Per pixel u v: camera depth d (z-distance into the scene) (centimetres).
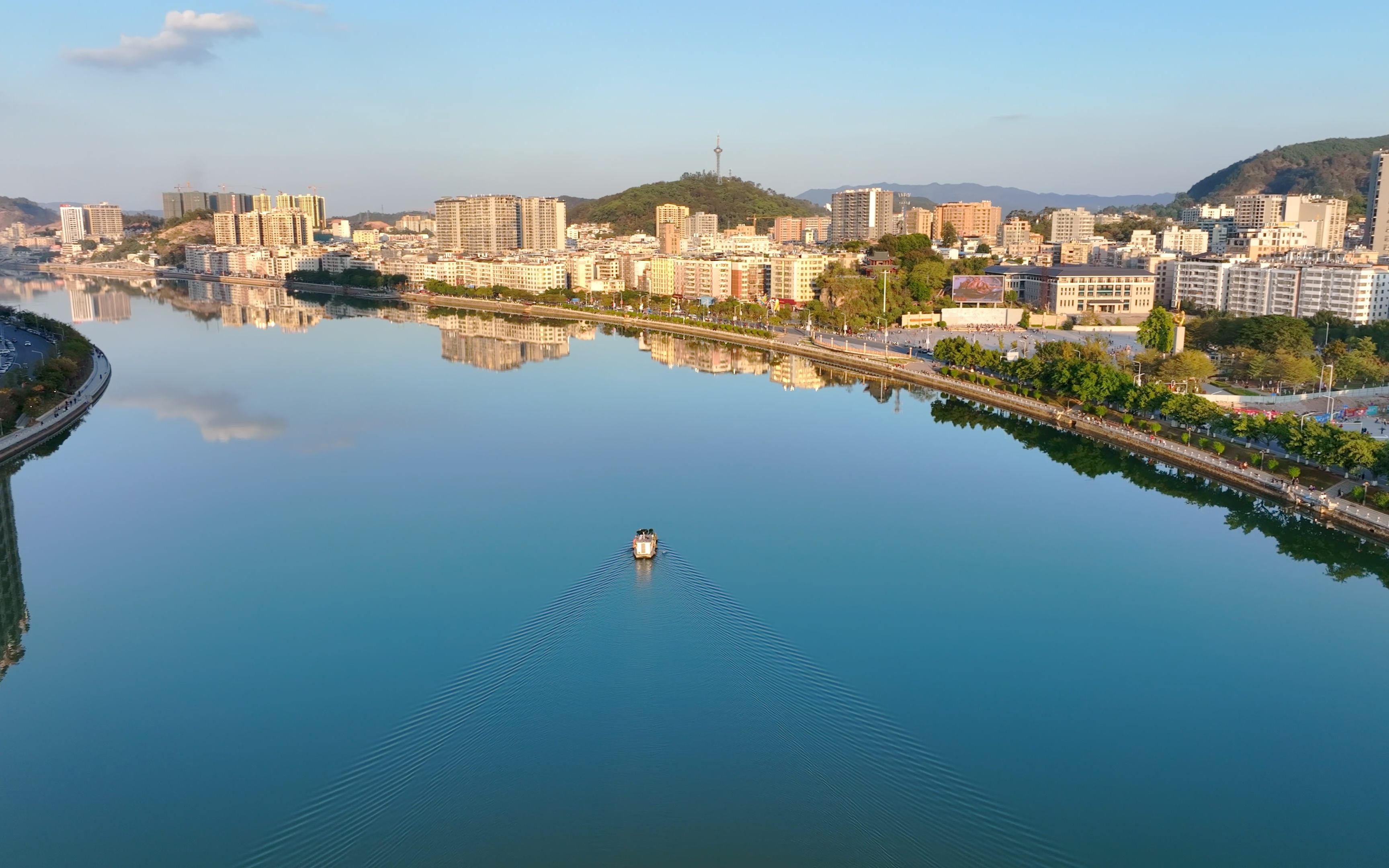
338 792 15938
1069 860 14488
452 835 14700
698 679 19038
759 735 17150
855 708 18188
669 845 14262
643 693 18375
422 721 17862
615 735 16938
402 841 14625
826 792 15575
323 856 14488
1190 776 16700
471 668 19838
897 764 16512
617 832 14462
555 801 15188
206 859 14575
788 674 19350
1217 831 15250
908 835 14738
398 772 16312
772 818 14838
